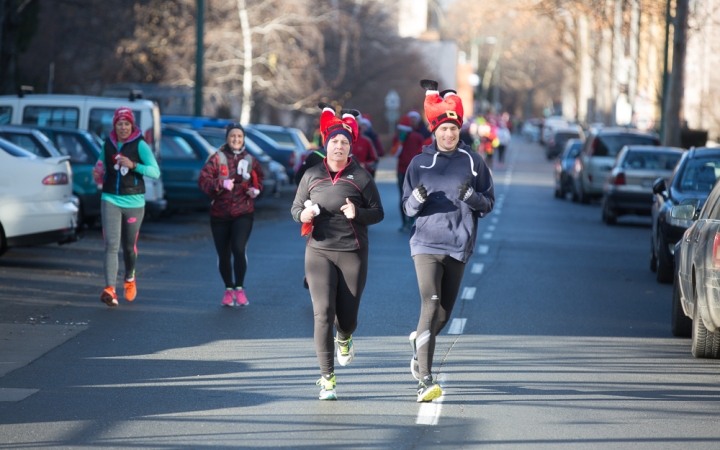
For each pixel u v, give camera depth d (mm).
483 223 58906
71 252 39531
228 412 17047
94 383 19016
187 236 47562
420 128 50188
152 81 102438
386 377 19938
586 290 33281
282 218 59781
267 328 24938
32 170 33562
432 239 17672
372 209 18141
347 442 15336
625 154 61031
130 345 22609
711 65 104250
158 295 29906
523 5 105062
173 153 53750
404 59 145125
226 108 112875
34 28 80500
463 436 15773
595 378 20141
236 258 27906
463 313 28047
